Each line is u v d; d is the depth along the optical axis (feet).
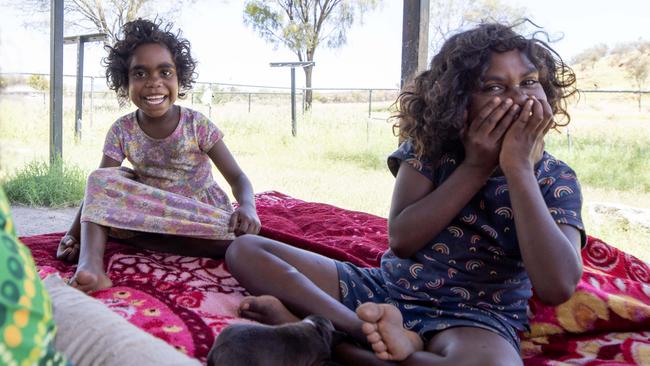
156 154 9.09
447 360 4.80
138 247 8.75
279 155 29.68
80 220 8.26
